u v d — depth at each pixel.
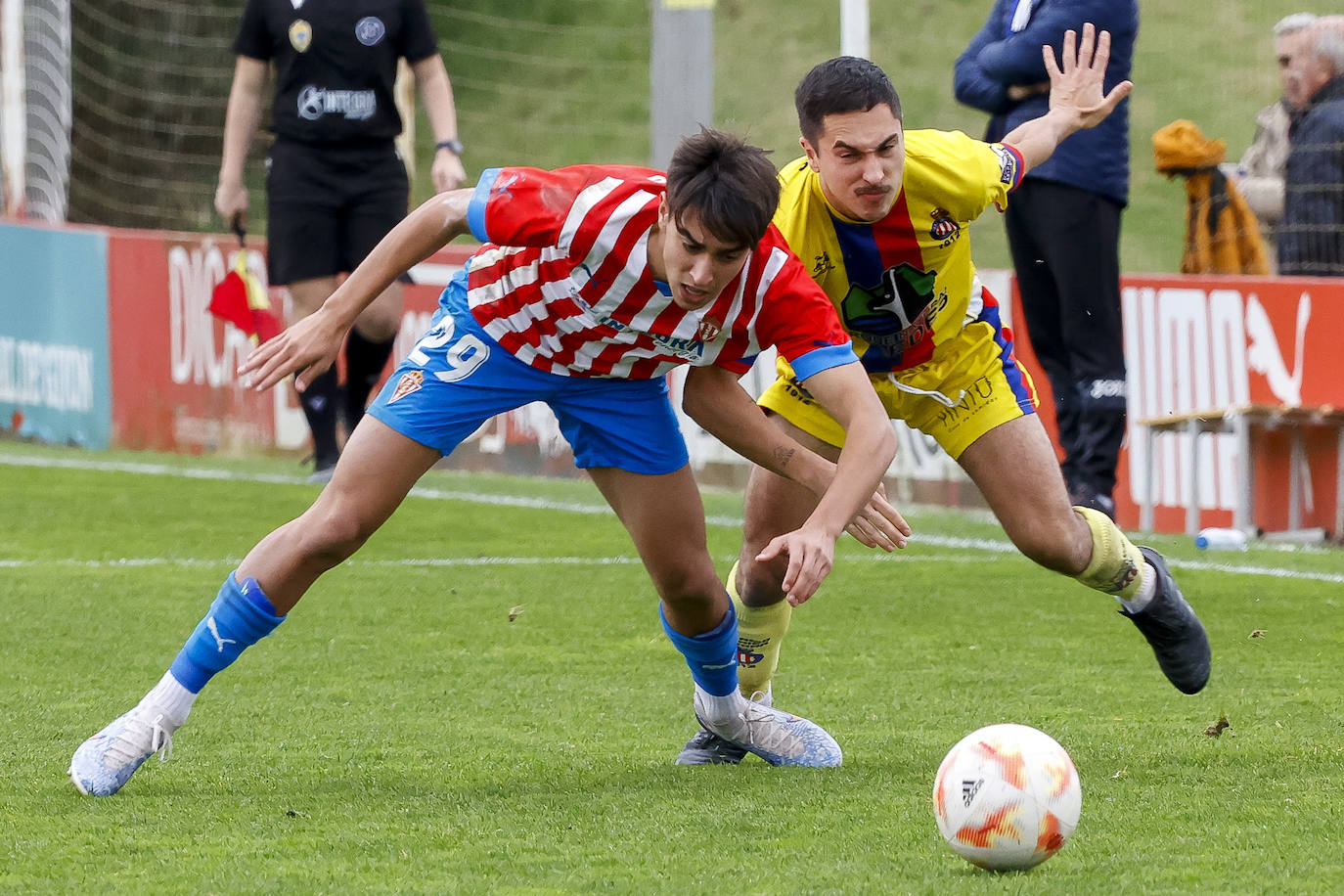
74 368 33.38
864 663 14.67
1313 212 26.16
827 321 9.41
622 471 10.34
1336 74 26.69
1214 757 10.72
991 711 12.64
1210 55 51.28
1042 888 7.49
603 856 8.27
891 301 11.37
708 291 8.85
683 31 28.81
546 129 56.25
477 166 54.62
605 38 60.19
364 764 10.85
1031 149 11.63
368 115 25.06
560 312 9.67
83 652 15.05
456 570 19.91
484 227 9.52
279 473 29.05
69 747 11.30
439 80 25.55
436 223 9.70
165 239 32.03
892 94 10.30
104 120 52.16
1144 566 11.79
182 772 10.58
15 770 10.58
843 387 9.27
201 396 31.97
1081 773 10.27
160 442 32.38
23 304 34.16
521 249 9.72
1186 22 52.88
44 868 8.08
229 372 31.61
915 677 14.05
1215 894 7.39
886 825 8.88
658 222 9.16
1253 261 27.02
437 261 30.02
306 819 9.16
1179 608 11.88
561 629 16.38
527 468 29.80
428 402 10.02
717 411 10.17
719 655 10.74
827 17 57.62
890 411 12.06
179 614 16.95
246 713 12.62
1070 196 20.75
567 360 9.94
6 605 17.30
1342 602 17.47
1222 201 26.75
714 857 8.21
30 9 39.41
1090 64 12.30
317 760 10.97
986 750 7.86
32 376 34.25
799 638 15.88
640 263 9.25
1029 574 19.45
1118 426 21.42
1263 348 24.11
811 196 11.10
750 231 8.51
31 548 21.38
